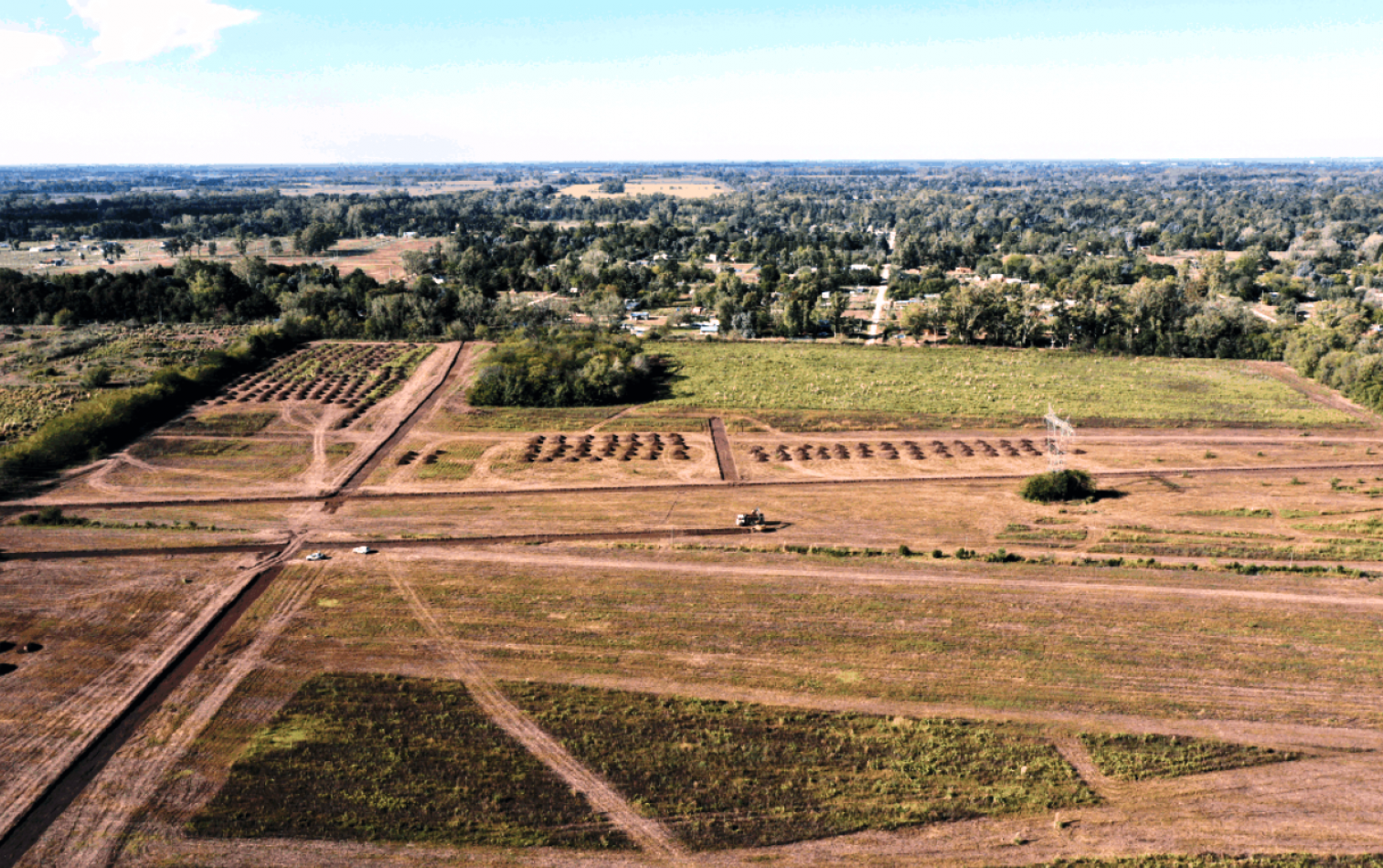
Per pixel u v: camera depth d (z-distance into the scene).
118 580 72.94
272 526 86.12
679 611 68.38
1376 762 50.25
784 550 80.62
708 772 49.91
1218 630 65.31
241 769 49.78
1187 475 102.56
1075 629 65.62
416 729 53.53
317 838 44.81
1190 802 47.31
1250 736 52.69
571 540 83.31
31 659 60.62
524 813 46.66
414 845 44.38
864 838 44.97
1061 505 93.06
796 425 123.31
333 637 64.19
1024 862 43.31
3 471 97.38
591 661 61.31
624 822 46.03
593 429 121.81
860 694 57.34
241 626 65.69
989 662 61.00
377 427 120.69
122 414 114.19
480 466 105.56
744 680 59.06
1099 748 51.75
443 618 67.19
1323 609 68.38
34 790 47.91
